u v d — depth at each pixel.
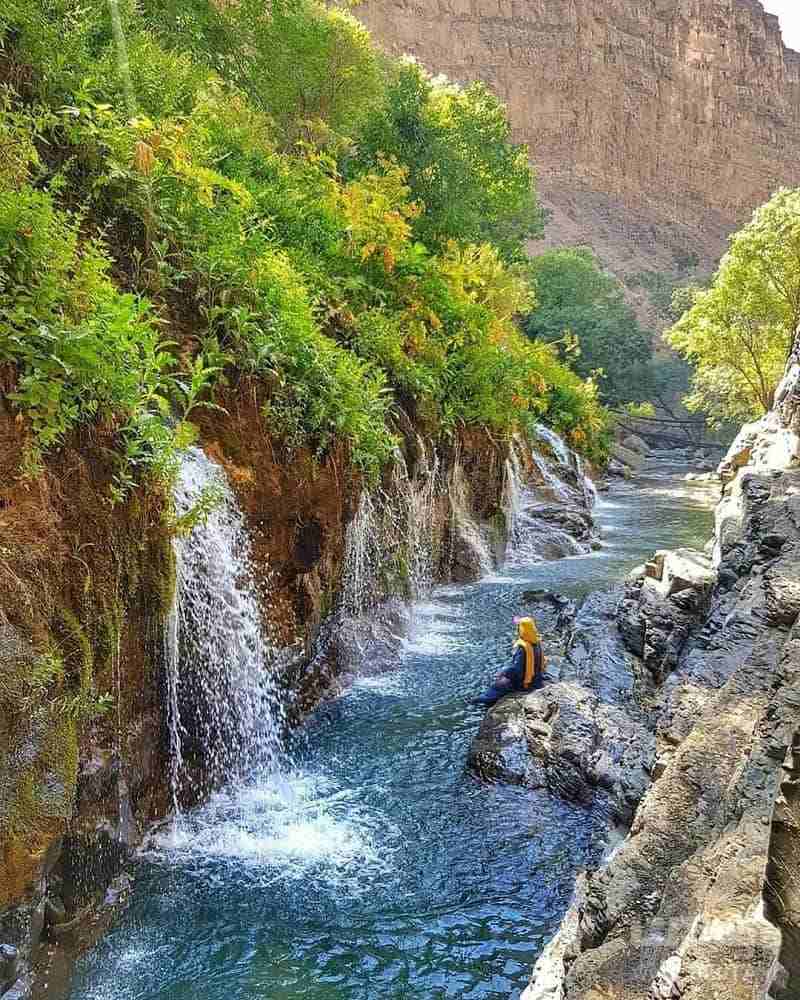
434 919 5.71
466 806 7.18
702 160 146.25
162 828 6.56
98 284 6.25
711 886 3.88
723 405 39.31
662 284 112.12
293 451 8.88
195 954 5.30
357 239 14.35
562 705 8.38
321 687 9.39
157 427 6.33
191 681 7.03
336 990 5.07
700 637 8.52
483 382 16.31
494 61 125.38
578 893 5.48
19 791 4.67
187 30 14.26
